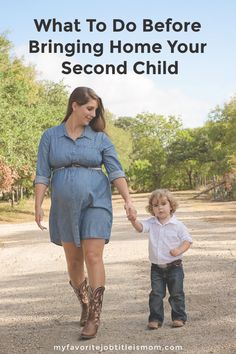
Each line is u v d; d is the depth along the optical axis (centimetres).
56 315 634
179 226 560
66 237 545
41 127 3747
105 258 1135
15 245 1573
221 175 6338
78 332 554
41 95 4969
